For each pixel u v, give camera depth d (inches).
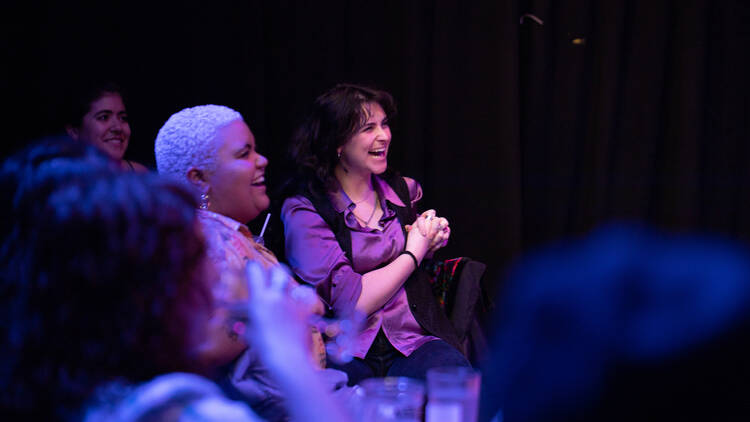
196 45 147.6
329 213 105.5
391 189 116.2
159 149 78.5
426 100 157.0
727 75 165.2
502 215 155.9
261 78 149.9
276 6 151.6
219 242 67.1
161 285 37.8
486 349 109.9
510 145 154.3
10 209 41.3
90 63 143.3
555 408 27.4
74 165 39.9
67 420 36.3
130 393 36.5
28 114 138.5
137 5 144.7
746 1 161.8
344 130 107.2
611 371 26.6
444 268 114.3
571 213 163.9
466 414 51.5
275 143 155.1
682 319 26.1
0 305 37.9
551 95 161.2
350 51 154.9
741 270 26.4
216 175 77.6
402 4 152.6
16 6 139.0
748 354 25.3
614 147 163.2
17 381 36.6
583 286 27.9
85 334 36.4
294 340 39.0
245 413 35.3
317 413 37.2
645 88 160.7
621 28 157.8
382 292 101.2
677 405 26.0
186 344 39.8
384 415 51.4
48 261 36.7
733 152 167.2
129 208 37.5
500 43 152.6
